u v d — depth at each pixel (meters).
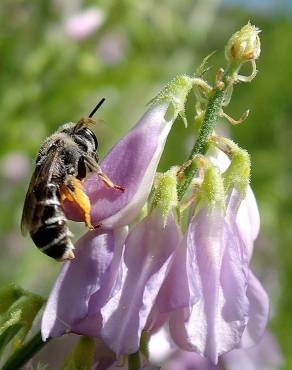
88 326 0.08
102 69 0.20
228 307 0.08
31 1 0.21
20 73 0.20
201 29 0.23
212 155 0.09
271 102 0.25
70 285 0.08
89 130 0.09
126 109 0.22
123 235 0.08
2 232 0.22
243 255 0.08
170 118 0.09
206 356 0.08
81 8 0.22
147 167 0.08
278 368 0.15
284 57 0.26
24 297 0.09
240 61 0.09
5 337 0.09
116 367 0.09
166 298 0.08
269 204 0.24
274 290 0.21
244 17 0.27
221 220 0.08
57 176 0.09
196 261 0.08
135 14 0.22
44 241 0.08
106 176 0.08
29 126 0.20
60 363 0.10
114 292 0.08
